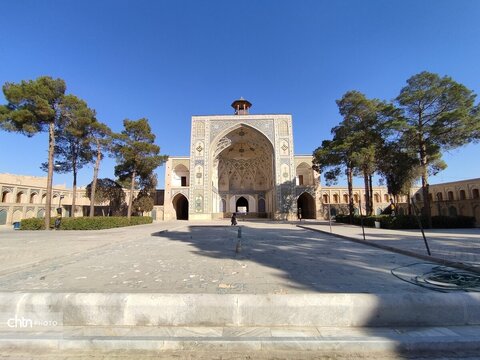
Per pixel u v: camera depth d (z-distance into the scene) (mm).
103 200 28625
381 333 2650
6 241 9500
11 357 2424
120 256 6812
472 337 2568
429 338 2539
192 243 9445
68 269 5332
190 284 4188
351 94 18797
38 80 15438
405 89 16438
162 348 2488
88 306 2812
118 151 21484
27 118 15062
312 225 18547
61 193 34344
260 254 6992
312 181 31500
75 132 17359
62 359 2396
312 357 2410
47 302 2818
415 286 4008
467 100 15164
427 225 15641
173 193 32031
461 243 8438
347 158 18375
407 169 15922
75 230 15227
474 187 25828
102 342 2502
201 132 30234
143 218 22281
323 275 4695
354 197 37844
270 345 2484
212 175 30891
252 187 36594
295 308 2801
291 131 29812
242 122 30094
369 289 3873
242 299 2838
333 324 2783
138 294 2902
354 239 9828
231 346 2486
